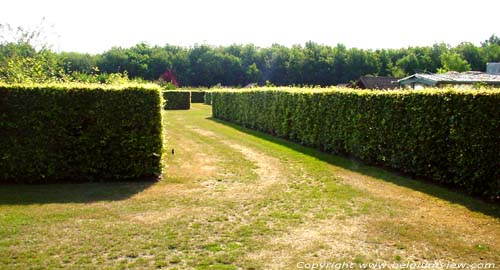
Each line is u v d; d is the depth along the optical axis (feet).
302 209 21.22
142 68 233.96
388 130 31.48
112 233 17.47
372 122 33.35
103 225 18.48
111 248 15.88
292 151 40.47
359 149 35.01
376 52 245.04
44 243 16.26
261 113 59.00
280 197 23.54
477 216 19.85
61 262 14.57
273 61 270.46
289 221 19.29
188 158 36.45
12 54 46.01
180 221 19.17
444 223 18.86
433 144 26.84
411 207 21.45
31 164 26.89
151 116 28.12
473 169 23.59
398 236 17.30
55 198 23.11
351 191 24.84
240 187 25.98
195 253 15.52
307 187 25.91
